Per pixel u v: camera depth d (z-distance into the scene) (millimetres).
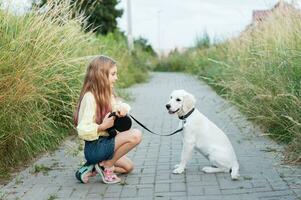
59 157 6863
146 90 18609
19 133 6340
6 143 6293
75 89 7961
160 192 5238
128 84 19906
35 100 6758
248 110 8820
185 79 25938
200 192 5191
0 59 6164
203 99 14477
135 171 6109
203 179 5652
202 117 5898
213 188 5309
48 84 7168
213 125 5910
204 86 20031
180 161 6492
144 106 13211
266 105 8039
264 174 5797
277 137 7633
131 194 5203
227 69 12477
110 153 5477
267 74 8398
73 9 9164
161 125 9898
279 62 8055
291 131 6793
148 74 29469
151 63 40781
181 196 5086
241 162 6410
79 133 5355
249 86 8773
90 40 10367
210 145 5801
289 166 6129
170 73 35625
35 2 7773
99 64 5473
